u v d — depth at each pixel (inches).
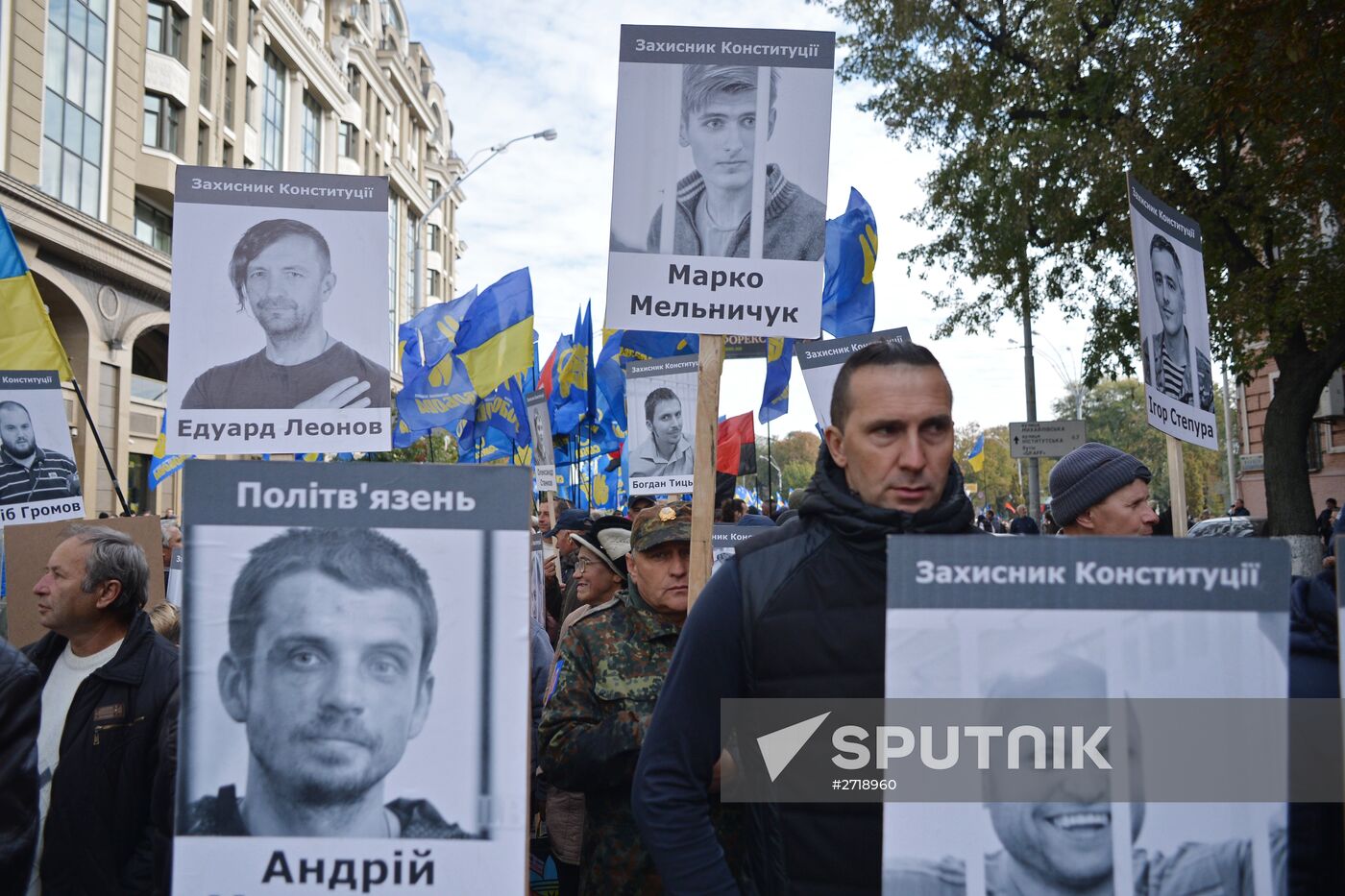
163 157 1164.5
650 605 121.6
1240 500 1120.8
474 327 367.9
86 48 994.1
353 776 71.7
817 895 72.6
